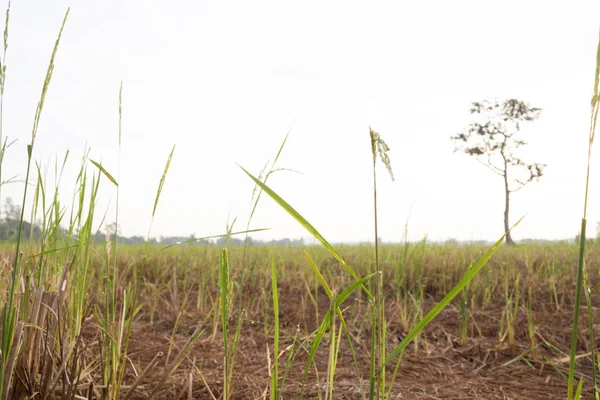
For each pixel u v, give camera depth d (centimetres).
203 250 764
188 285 488
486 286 450
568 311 374
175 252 730
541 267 532
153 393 157
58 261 171
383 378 114
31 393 144
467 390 221
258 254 662
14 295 134
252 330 323
